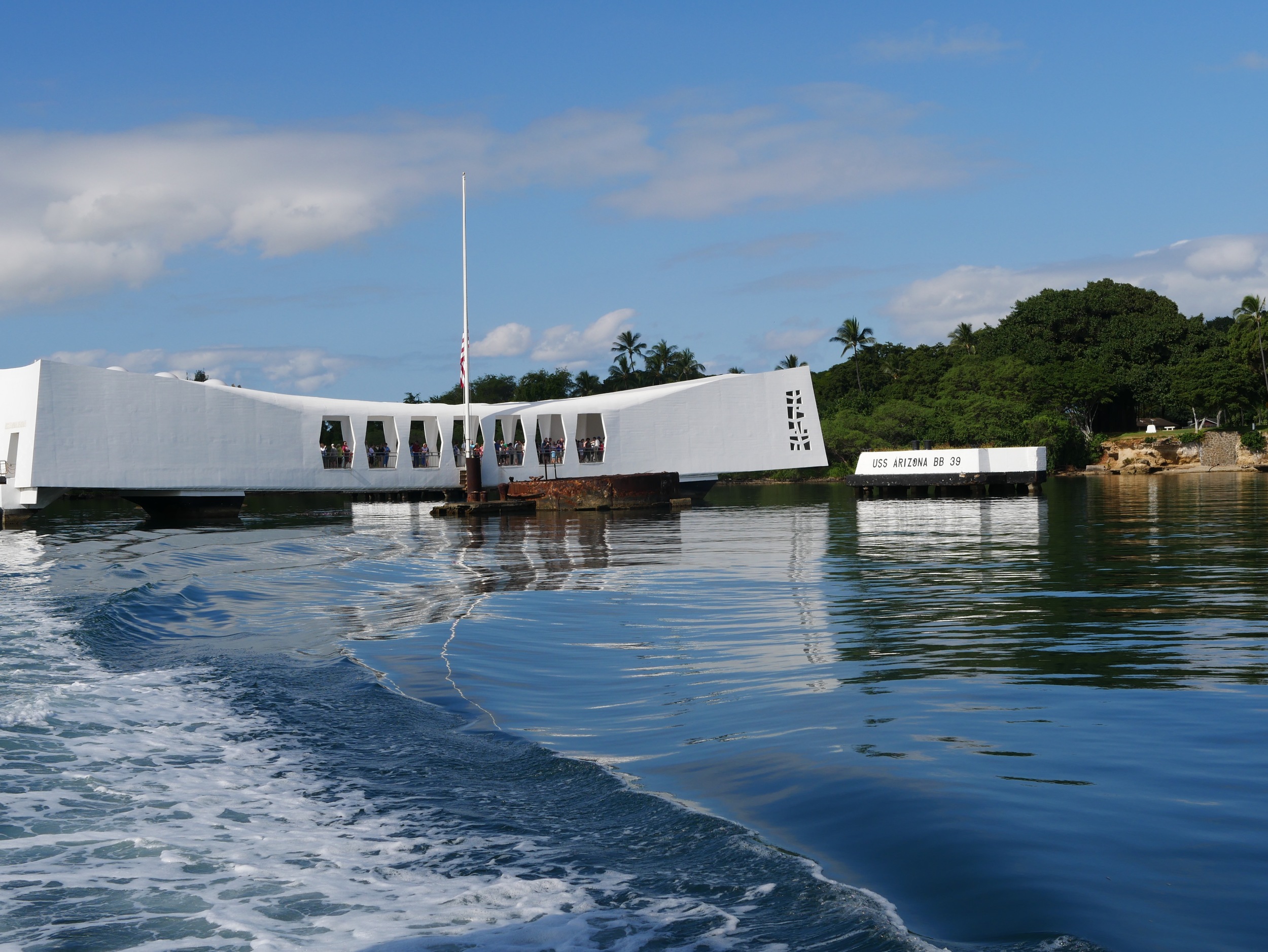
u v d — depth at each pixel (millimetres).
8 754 6176
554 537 27359
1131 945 3119
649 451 55281
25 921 3729
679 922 3512
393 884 4004
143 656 9906
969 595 12984
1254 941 3139
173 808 5094
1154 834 4105
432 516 41312
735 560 18938
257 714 7246
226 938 3541
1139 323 105438
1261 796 4578
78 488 40750
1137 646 8922
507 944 3395
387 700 7695
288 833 4668
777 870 3926
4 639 10703
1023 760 5316
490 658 9500
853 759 5449
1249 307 97625
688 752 5867
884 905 3533
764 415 57438
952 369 99312
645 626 11281
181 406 43094
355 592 15430
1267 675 7523
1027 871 3754
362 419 49219
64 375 40250
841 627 10617
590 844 4387
